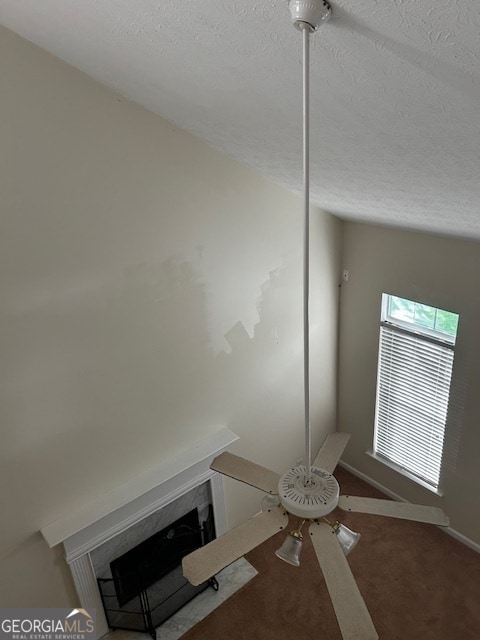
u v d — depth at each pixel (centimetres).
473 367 351
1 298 245
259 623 358
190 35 138
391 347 407
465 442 377
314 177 267
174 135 282
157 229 291
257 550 411
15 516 282
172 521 368
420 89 117
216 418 365
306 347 155
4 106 223
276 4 103
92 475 307
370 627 144
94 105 248
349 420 476
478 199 196
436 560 397
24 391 265
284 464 440
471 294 335
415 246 359
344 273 424
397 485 451
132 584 362
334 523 182
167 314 312
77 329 275
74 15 162
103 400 298
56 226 252
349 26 101
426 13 87
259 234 347
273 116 182
